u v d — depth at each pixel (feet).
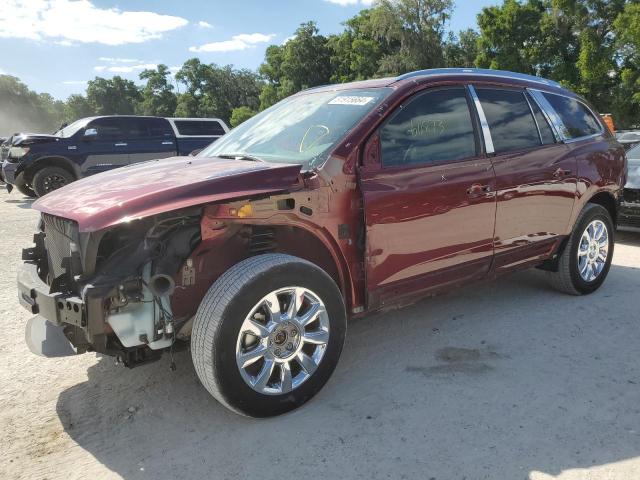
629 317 15.01
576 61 123.13
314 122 12.43
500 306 16.05
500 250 13.87
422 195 11.87
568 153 15.38
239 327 9.41
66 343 10.11
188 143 47.55
